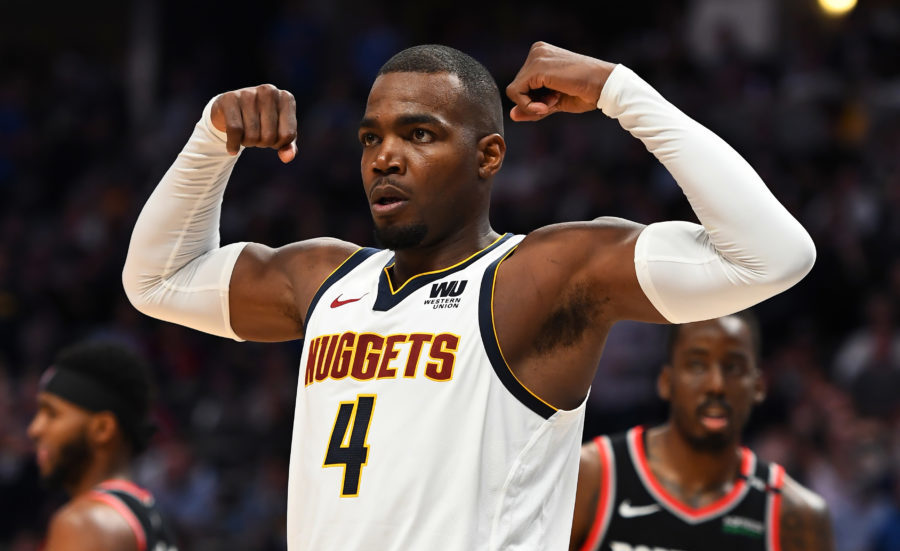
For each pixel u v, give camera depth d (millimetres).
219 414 27203
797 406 23906
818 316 27531
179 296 8500
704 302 6992
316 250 8203
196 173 8203
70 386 10594
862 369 24406
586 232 7281
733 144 31219
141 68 41781
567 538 7340
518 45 37438
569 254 7191
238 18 40656
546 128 33062
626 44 37469
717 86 32875
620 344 25469
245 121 7691
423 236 7371
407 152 7328
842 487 21312
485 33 38250
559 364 7168
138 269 8469
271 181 34094
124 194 35875
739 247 6773
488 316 7074
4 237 35594
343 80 36750
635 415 24641
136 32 42781
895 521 20578
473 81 7523
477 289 7199
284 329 8281
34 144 39219
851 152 30953
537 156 32312
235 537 23938
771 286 6789
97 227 35094
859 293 27344
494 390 6980
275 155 34688
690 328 11328
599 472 11555
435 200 7336
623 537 11383
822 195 29312
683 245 7020
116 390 10711
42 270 34094
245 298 8312
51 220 37406
